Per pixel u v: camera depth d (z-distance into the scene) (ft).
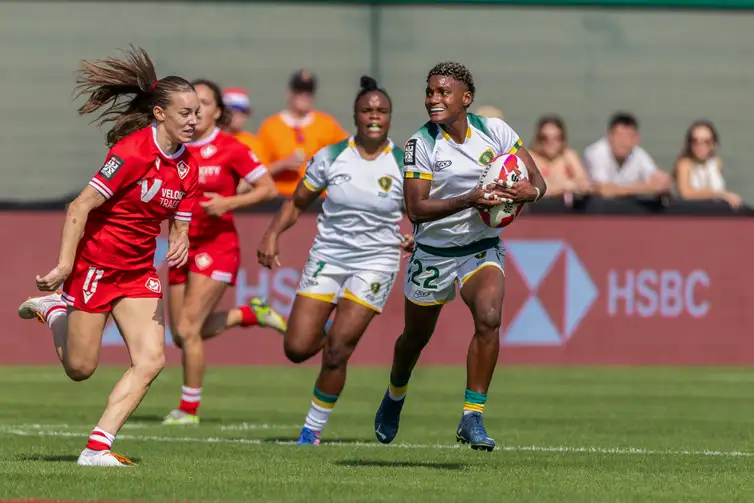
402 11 249.55
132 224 83.30
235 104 184.55
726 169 253.24
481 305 86.43
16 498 70.28
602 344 193.16
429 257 91.50
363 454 96.27
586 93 252.83
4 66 246.27
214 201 124.47
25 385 163.32
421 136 89.51
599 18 252.83
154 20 248.93
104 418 84.69
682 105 253.03
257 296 186.80
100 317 84.43
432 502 69.77
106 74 84.17
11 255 187.11
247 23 249.34
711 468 90.12
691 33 253.03
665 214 193.98
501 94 252.01
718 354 194.90
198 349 125.39
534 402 149.18
